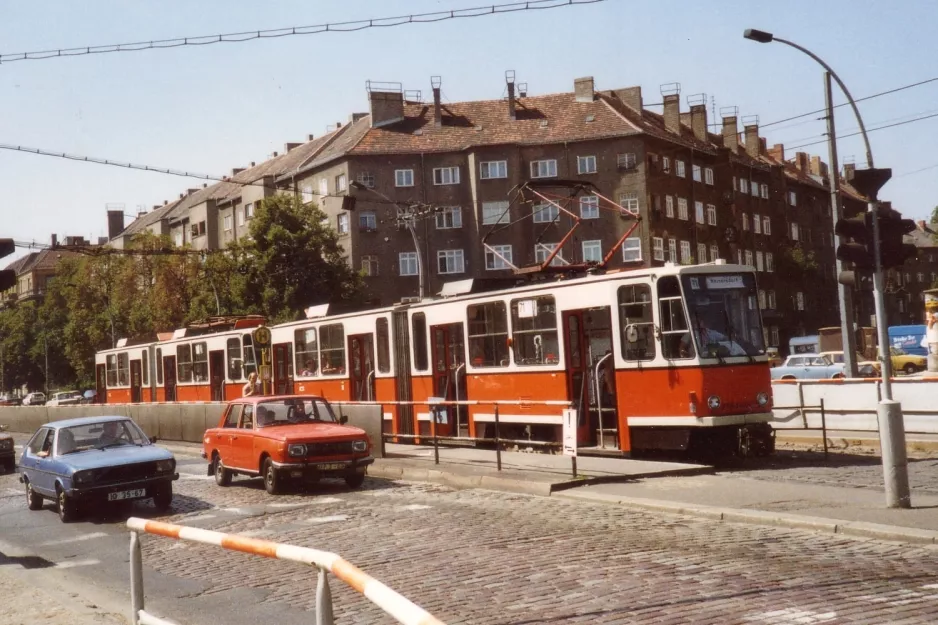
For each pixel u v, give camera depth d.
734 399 17.41
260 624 8.15
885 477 11.78
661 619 7.21
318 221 57.78
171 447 28.89
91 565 11.89
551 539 11.02
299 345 29.42
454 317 23.00
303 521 13.80
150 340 44.44
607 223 63.88
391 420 25.11
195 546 12.63
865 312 97.00
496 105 68.19
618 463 17.27
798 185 88.44
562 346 19.73
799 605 7.38
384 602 3.60
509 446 21.72
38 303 132.12
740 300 18.09
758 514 11.64
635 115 68.94
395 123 67.25
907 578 8.22
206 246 82.50
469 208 64.75
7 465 27.72
